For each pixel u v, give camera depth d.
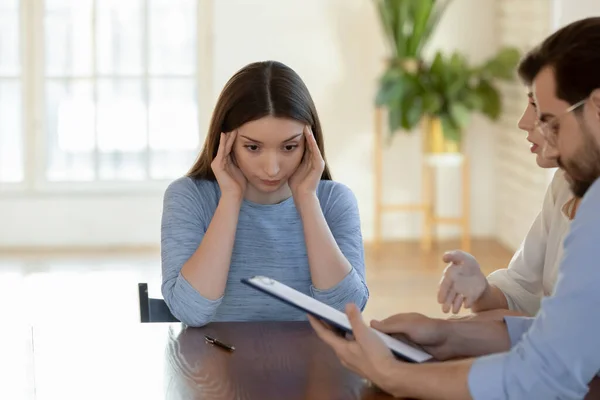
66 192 7.28
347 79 7.33
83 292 5.71
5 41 7.16
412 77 6.77
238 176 2.48
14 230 7.28
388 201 7.50
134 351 2.14
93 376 1.97
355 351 1.84
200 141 7.36
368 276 6.27
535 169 6.55
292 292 1.98
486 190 7.55
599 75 1.72
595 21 1.77
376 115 7.08
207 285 2.32
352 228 2.62
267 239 2.55
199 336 2.25
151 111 7.34
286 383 1.91
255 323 2.36
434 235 7.57
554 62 1.76
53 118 7.27
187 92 7.35
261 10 7.25
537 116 1.87
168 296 2.37
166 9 7.25
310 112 2.45
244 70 2.43
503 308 2.34
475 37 7.37
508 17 7.06
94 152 7.33
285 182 2.56
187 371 1.99
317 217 2.45
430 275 6.29
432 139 6.95
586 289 1.69
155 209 7.37
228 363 2.04
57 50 7.22
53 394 1.87
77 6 7.18
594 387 1.85
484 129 7.48
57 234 7.32
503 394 1.70
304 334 2.25
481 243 7.34
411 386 1.76
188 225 2.50
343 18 7.28
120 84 7.29
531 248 2.42
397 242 7.44
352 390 1.87
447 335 2.00
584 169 1.79
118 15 7.23
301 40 7.29
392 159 7.45
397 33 6.92
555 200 2.37
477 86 6.92
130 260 6.72
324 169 2.70
